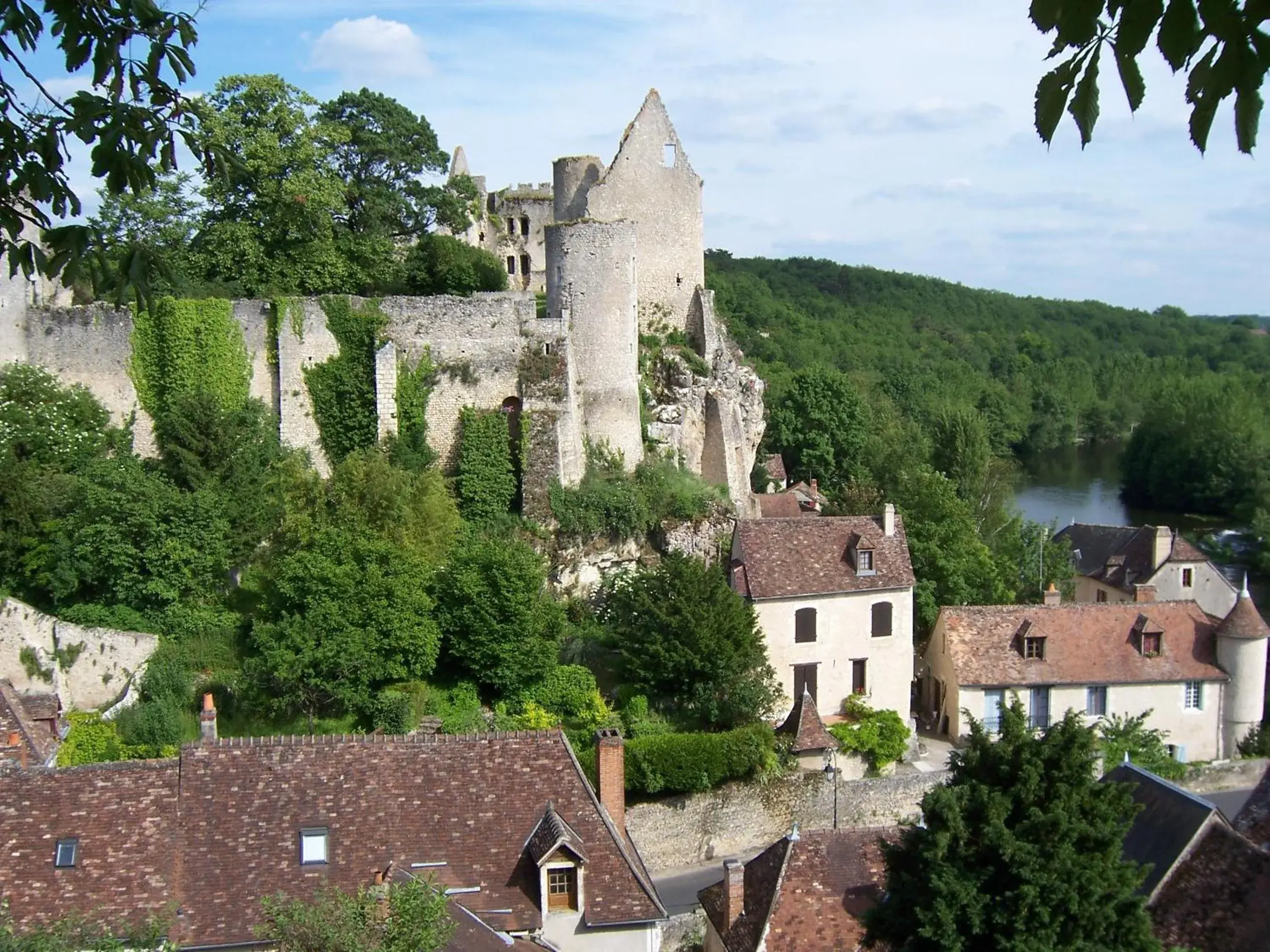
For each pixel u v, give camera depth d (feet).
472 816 85.20
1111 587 219.41
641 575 152.46
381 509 143.84
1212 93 23.07
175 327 165.07
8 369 160.97
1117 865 73.10
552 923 80.38
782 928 94.48
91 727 123.24
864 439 306.35
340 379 170.30
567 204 219.82
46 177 39.47
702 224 212.84
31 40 38.55
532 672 138.51
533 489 165.99
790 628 157.99
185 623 139.85
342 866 81.82
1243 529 318.65
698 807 138.21
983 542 215.72
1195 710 165.27
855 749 150.92
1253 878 81.20
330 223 183.52
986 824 74.33
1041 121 25.00
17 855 80.79
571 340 176.35
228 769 86.28
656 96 207.51
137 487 142.00
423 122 206.28
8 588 140.87
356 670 129.49
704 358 208.03
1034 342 629.92
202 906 79.10
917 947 74.90
